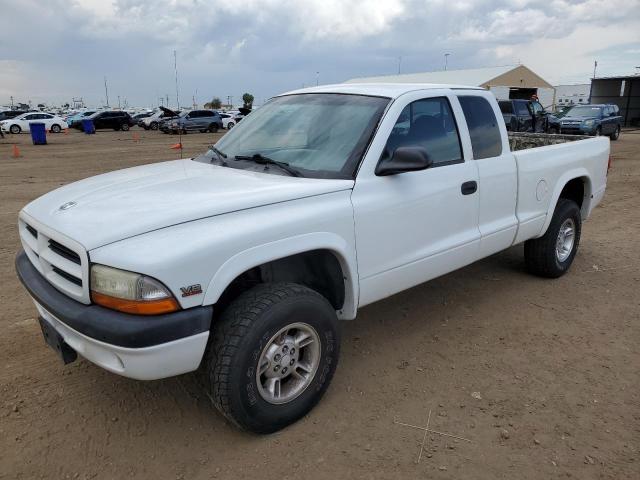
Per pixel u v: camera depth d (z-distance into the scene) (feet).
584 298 16.63
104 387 11.73
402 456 9.59
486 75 133.49
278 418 10.02
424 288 17.46
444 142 13.28
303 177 11.25
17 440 9.98
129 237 8.57
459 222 13.51
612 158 55.77
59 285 9.34
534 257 17.75
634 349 13.44
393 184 11.69
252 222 9.42
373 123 11.75
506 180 14.80
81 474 9.20
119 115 136.36
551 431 10.25
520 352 13.32
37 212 10.64
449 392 11.57
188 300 8.56
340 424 10.48
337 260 10.98
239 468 9.32
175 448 9.85
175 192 10.23
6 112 144.05
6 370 12.34
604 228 25.38
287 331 9.98
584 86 222.48
